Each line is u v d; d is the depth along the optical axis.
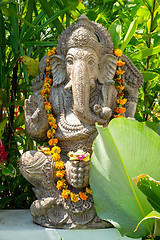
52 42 2.54
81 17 2.16
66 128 2.06
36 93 2.24
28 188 2.82
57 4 2.79
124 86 2.26
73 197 1.93
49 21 2.47
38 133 2.12
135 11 3.11
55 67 2.21
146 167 1.72
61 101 2.15
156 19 2.99
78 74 1.99
